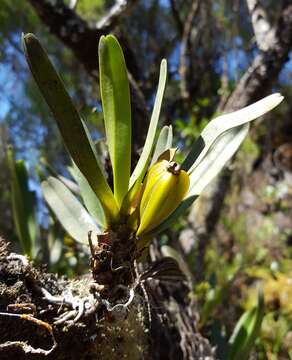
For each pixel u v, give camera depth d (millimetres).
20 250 282
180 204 159
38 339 146
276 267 596
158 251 272
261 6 401
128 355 163
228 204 689
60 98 135
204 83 577
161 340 240
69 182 268
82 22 335
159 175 146
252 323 241
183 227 449
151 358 227
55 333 147
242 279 548
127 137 149
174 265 171
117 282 150
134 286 156
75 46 333
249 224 782
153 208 148
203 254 407
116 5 337
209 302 296
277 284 562
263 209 808
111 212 150
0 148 580
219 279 489
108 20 335
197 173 163
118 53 147
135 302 171
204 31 570
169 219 156
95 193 147
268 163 864
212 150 167
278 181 858
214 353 249
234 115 157
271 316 407
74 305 150
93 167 143
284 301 529
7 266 150
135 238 151
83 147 140
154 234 154
